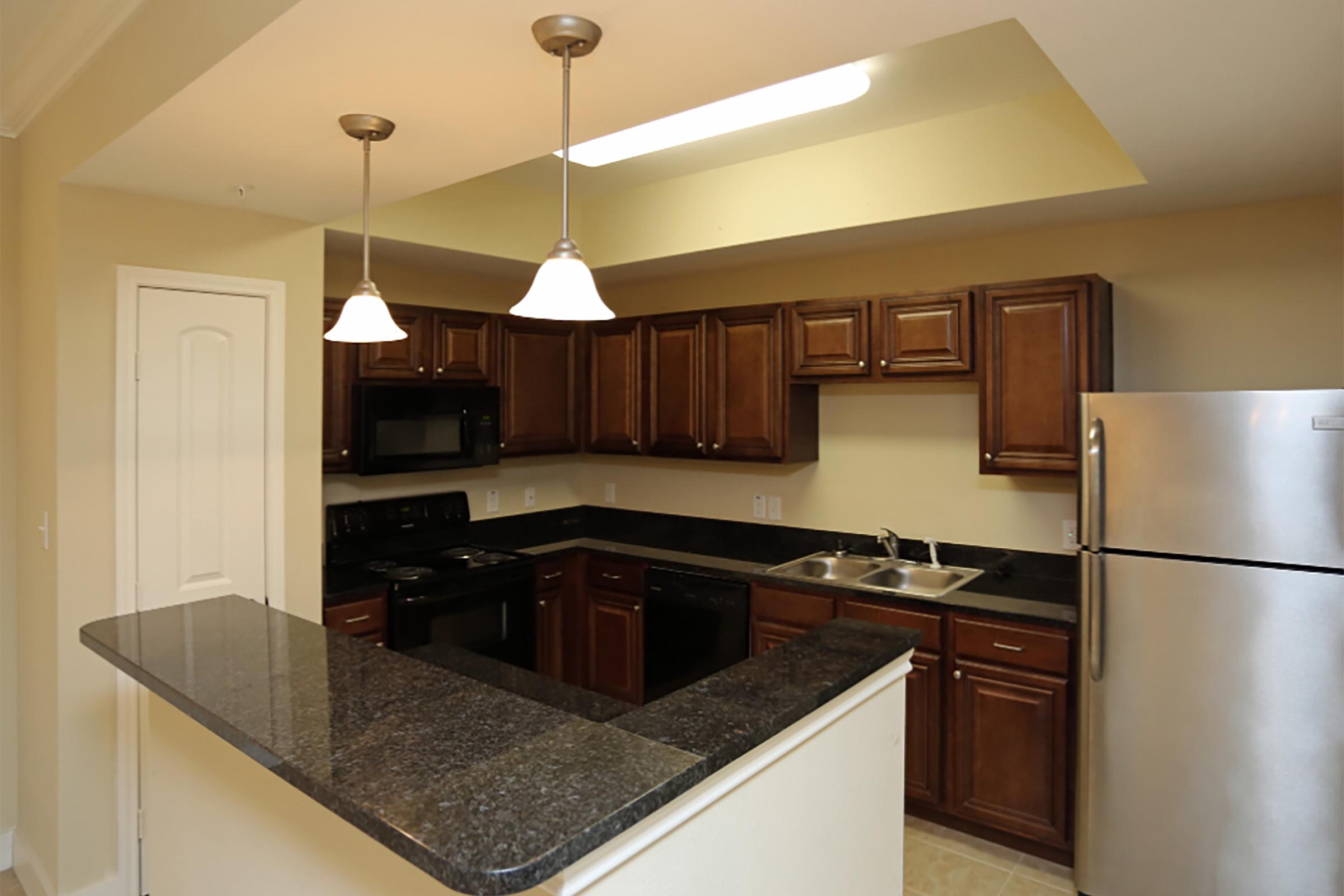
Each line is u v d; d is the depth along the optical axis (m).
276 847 1.51
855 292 3.57
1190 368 2.81
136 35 1.82
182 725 1.86
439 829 0.93
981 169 2.74
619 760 1.13
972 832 2.93
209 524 2.66
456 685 1.49
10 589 2.75
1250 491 2.16
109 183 2.33
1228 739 2.21
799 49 1.46
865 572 3.50
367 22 1.33
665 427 3.91
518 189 3.66
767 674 1.54
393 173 2.21
